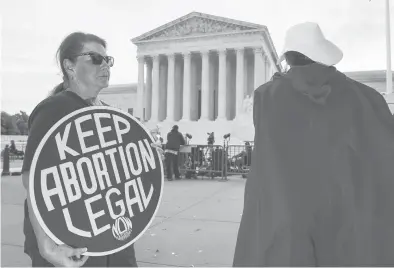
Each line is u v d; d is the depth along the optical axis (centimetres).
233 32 4909
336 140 165
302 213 161
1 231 527
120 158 194
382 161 164
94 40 209
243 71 4953
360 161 164
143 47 5397
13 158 2805
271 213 167
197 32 5150
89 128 184
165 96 5688
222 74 5000
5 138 3422
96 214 179
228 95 5350
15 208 716
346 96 172
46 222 162
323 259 164
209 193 935
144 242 465
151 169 207
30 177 161
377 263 158
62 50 205
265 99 182
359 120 168
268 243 166
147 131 211
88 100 216
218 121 4872
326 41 188
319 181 163
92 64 203
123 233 187
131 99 6384
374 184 163
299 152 167
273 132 172
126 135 200
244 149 1534
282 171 166
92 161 182
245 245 174
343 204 162
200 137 4703
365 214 161
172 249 433
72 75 206
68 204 170
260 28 4819
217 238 483
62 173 170
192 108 5409
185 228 543
